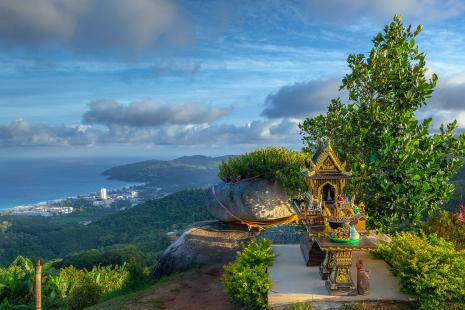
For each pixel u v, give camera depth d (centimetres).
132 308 1210
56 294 1922
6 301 1786
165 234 9831
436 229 1370
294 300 1048
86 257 5125
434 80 1358
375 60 1431
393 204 1291
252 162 1922
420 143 1311
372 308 1026
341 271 1056
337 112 1564
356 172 1317
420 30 1412
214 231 1878
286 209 1861
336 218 1069
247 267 1171
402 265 1071
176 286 1411
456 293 992
